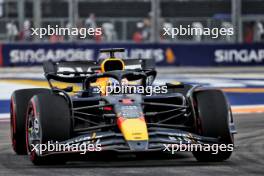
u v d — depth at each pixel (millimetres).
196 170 26812
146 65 34062
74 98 29859
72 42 103438
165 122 32531
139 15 121438
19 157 31781
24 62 103312
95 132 28203
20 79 80500
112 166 28016
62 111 28094
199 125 28938
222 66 105188
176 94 31016
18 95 32906
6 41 111312
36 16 103562
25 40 108062
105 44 101812
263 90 68000
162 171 26562
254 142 36469
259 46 106125
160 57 103750
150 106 32062
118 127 27875
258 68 101188
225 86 71750
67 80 33875
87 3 122438
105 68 32438
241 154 31812
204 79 80000
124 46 102375
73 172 26531
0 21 111312
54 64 34594
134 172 26328
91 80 31797
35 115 28266
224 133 28562
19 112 32406
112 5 121938
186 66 104500
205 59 104812
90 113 32125
